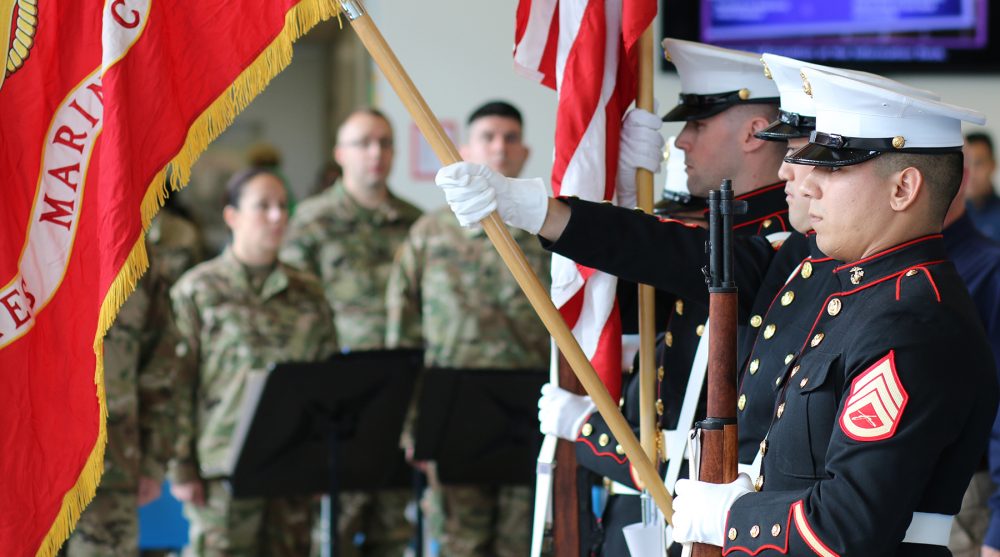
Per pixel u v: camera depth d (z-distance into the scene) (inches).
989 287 302.0
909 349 159.2
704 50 221.5
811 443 168.7
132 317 369.7
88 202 212.1
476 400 391.5
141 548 471.2
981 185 627.8
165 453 382.9
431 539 482.6
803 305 186.1
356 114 520.1
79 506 212.2
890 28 661.3
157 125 205.8
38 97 210.7
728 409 175.9
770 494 167.2
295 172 1234.6
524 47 226.5
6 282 208.8
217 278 438.3
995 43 663.1
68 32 211.6
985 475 314.0
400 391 396.8
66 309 212.2
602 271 208.8
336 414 387.9
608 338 226.8
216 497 428.1
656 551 210.1
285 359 436.8
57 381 212.4
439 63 672.4
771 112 221.1
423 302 463.8
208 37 207.2
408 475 414.9
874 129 167.5
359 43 994.1
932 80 674.2
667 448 219.1
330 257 506.9
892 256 169.9
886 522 155.2
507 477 403.2
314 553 502.0
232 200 444.1
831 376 168.2
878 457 156.0
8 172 209.6
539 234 198.8
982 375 161.3
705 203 241.4
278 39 204.4
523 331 457.4
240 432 381.7
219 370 431.5
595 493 254.5
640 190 224.8
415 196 677.3
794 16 657.6
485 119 471.5
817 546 157.6
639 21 215.0
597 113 220.7
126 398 366.3
